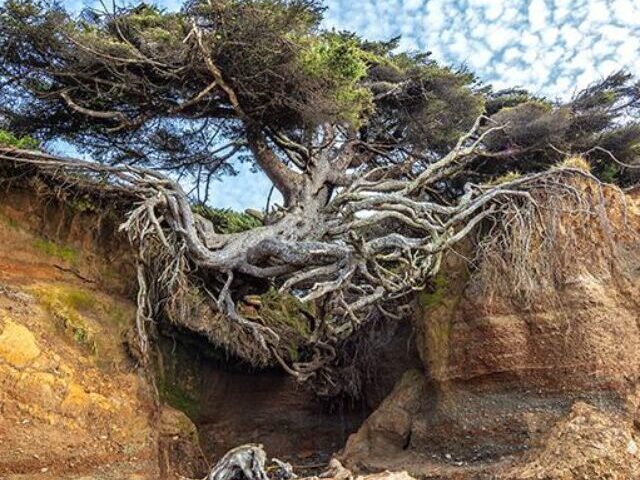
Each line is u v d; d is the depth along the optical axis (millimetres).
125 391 12117
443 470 11992
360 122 14805
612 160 18016
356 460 13992
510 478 10664
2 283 11906
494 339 13125
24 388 10133
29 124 15289
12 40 12523
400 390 15023
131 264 14984
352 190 15680
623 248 13922
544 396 12414
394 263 15992
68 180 13562
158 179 13836
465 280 14461
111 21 12938
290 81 13336
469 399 13148
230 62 12938
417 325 15172
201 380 18969
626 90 18000
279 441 19562
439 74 17312
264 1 11773
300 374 16156
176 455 13500
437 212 14484
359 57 14422
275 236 13984
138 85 13742
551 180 14250
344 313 15211
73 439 10305
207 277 14945
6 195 12914
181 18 12438
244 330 16000
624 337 12477
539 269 13344
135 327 13797
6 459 9109
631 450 10461
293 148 16578
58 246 13602
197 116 15352
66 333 11961
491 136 17562
